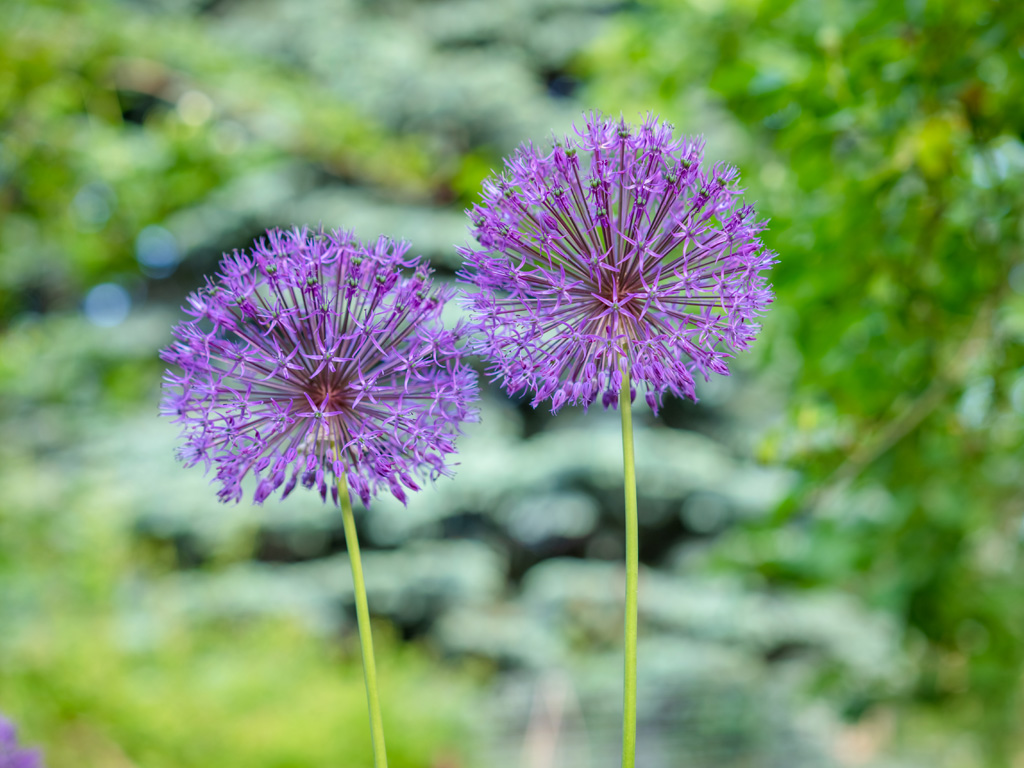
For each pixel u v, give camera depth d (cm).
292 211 979
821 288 261
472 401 89
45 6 502
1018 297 302
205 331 91
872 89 246
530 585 1044
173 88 548
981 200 267
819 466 286
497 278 90
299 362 88
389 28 1113
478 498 1009
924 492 356
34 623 613
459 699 736
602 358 89
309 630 798
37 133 497
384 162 605
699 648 912
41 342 773
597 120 92
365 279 87
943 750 716
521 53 1147
